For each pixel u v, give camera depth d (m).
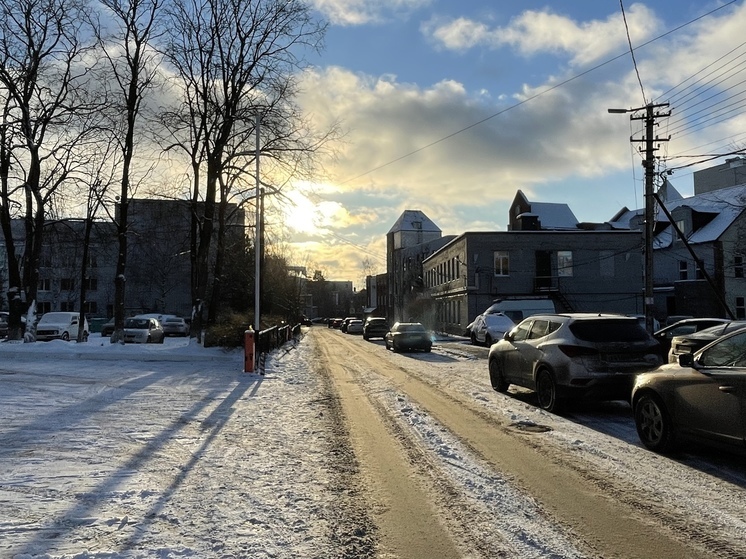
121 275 22.61
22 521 4.74
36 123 22.31
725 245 41.50
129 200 24.83
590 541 4.47
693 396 6.50
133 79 21.95
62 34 22.03
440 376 15.65
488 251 42.62
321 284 147.88
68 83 22.53
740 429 5.83
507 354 12.06
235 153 23.50
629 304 43.00
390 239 86.94
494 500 5.43
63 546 4.24
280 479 6.09
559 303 42.56
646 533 4.62
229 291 43.62
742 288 41.44
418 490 5.75
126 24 21.52
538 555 4.22
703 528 4.71
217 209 31.06
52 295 61.88
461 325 44.16
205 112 22.53
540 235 42.91
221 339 20.92
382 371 17.03
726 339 6.48
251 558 4.14
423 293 60.22
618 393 9.53
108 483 5.80
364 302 141.00
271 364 18.70
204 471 6.32
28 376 14.77
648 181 22.66
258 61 22.95
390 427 8.79
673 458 6.92
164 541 4.38
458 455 7.10
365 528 4.75
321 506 5.27
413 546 4.39
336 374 16.20
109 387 12.62
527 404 10.92
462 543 4.45
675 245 45.44
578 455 7.09
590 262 43.00
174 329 41.16
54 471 6.19
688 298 42.72
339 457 7.01
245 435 8.17
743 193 40.50
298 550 4.30
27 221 25.31
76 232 29.48
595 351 9.66
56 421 8.91
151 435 8.03
